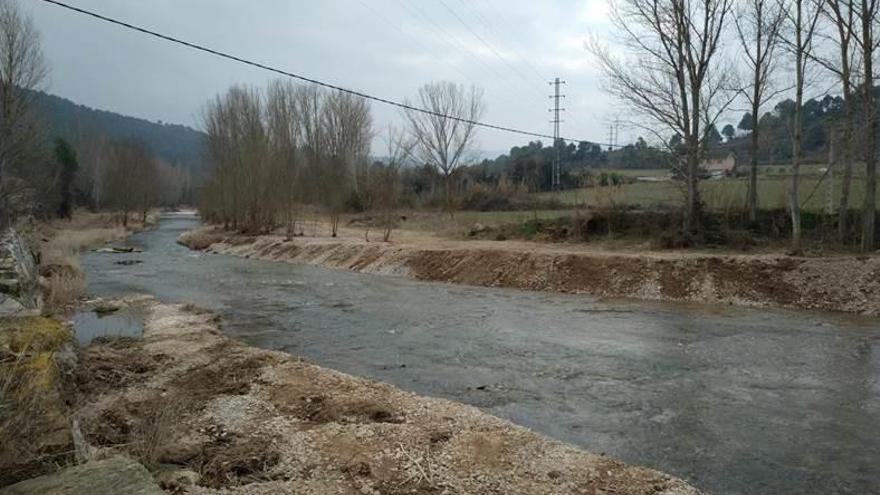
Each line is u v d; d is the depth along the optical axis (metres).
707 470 7.86
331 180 51.97
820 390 11.12
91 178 84.88
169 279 27.70
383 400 10.06
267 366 11.85
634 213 30.89
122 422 8.80
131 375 11.23
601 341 15.18
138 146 79.38
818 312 18.53
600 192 32.53
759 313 18.53
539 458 7.85
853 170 29.00
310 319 18.42
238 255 40.19
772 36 26.80
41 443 5.39
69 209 67.62
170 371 11.58
